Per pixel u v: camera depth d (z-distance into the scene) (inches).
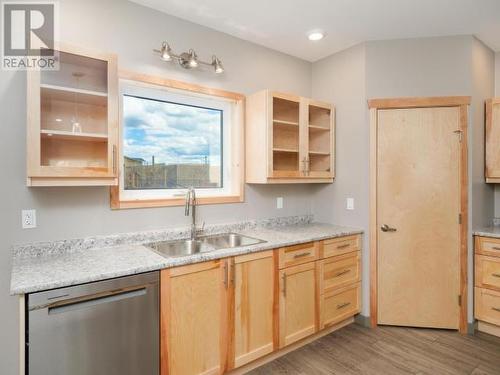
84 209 82.4
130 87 91.7
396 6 92.6
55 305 57.3
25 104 74.6
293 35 111.6
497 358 93.3
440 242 110.9
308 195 134.6
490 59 122.7
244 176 113.8
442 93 111.1
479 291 108.7
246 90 115.0
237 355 82.7
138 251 80.5
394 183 114.5
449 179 110.1
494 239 105.1
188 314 73.6
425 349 98.7
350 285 113.2
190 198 99.3
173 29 97.3
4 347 72.7
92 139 77.7
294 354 96.3
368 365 90.3
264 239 96.0
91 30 83.2
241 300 83.4
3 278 72.2
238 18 99.6
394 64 114.7
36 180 67.2
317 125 126.3
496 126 115.0
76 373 59.4
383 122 115.3
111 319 63.1
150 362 68.1
